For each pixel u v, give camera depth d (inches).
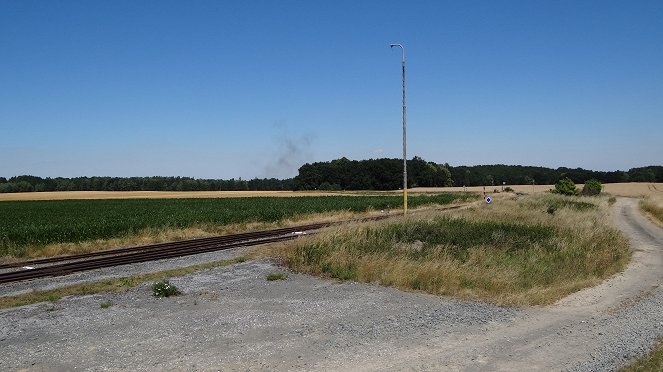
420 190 4601.4
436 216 1017.5
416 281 514.9
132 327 373.1
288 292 495.2
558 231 855.7
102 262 663.8
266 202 2279.8
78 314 411.5
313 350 321.7
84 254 799.1
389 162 4857.3
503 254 645.3
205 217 1277.1
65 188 5324.8
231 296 477.4
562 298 476.7
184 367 290.8
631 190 4237.2
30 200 3068.4
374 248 660.1
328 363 298.0
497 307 438.0
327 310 425.4
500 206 1578.5
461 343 337.7
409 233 772.0
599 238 812.0
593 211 1553.9
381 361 301.9
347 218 1487.5
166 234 1015.6
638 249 871.1
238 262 671.8
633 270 646.5
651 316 418.0
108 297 474.9
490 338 349.4
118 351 319.0
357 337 349.7
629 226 1346.0
